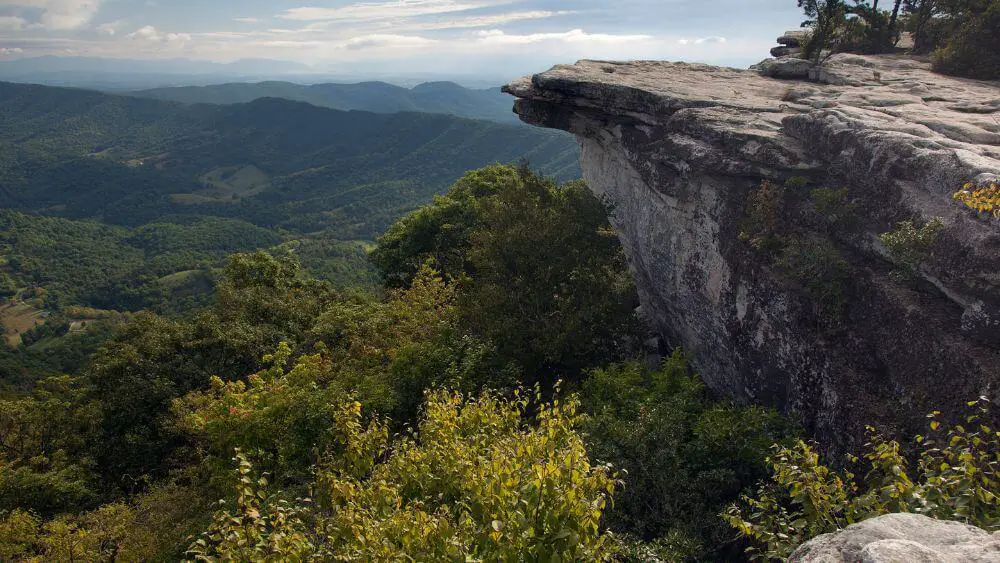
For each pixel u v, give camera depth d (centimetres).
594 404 1522
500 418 1066
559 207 2398
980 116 1365
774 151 1414
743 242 1464
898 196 1155
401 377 1714
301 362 1747
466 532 695
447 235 3381
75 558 1407
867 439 1045
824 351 1195
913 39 2762
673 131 1755
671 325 1961
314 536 934
